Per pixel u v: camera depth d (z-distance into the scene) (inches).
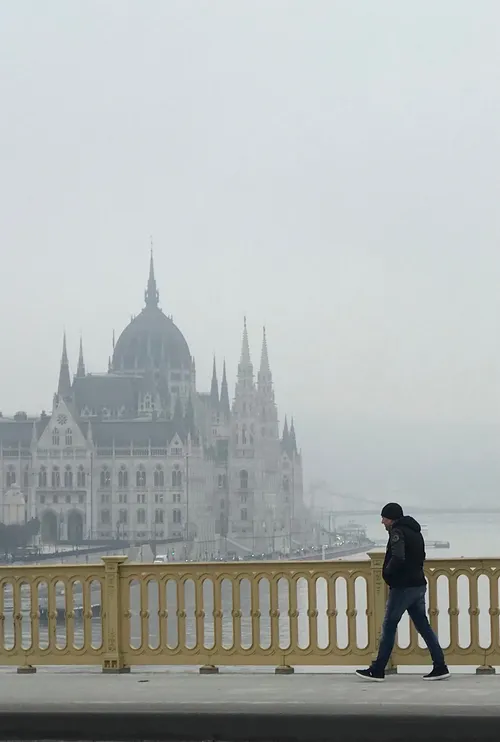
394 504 590.2
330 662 626.5
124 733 516.1
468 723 491.5
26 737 522.6
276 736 505.7
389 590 601.9
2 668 695.7
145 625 650.8
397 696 541.3
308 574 633.6
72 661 655.8
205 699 544.7
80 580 658.8
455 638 621.3
